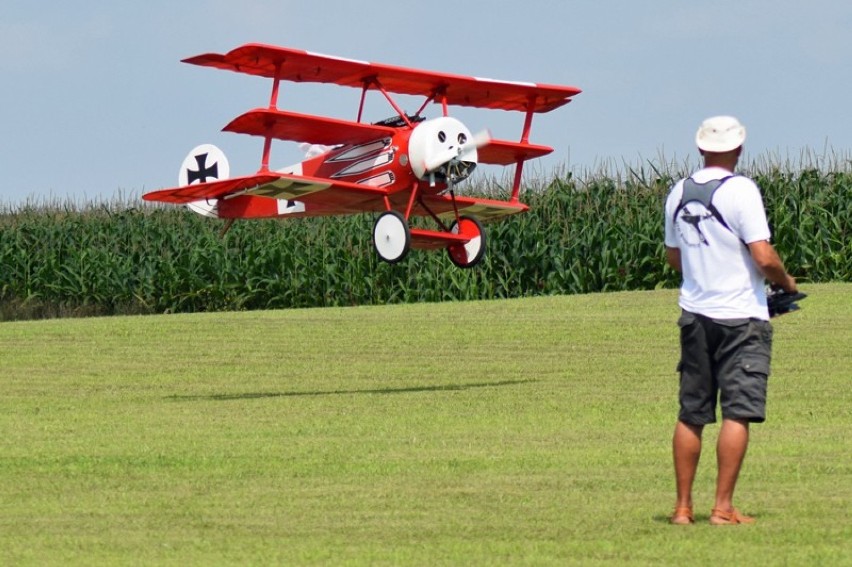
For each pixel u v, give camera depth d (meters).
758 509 23.39
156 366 56.31
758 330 22.09
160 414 41.66
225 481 27.73
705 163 23.09
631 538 21.00
